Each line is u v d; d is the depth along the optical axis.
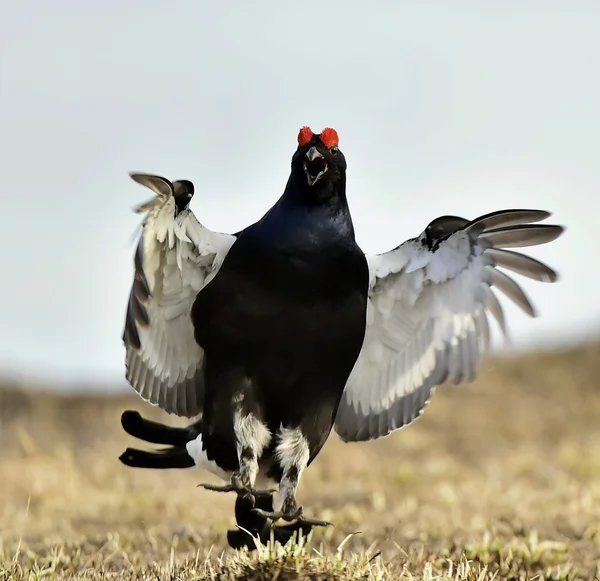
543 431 26.06
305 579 9.94
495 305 13.09
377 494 17.92
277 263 11.70
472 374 13.28
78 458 22.44
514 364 31.91
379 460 22.31
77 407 27.64
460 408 28.16
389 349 13.24
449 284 12.85
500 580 12.04
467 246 12.57
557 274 12.60
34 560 12.74
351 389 13.47
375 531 14.83
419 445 24.33
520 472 21.17
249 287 11.71
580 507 16.53
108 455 22.61
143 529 15.37
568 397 29.11
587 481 19.59
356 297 11.98
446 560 12.20
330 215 11.95
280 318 11.71
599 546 13.87
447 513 16.64
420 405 13.44
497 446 24.52
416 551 13.33
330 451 22.36
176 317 12.38
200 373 12.67
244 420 11.82
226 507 17.44
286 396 11.89
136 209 11.04
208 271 12.09
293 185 12.00
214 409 11.93
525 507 16.94
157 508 17.44
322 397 12.05
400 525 15.37
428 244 12.58
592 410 27.83
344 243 11.92
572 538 14.38
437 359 13.28
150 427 13.28
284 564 10.06
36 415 26.38
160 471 21.33
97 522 16.39
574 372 30.95
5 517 16.73
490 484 19.45
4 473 19.86
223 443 11.95
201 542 13.98
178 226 11.66
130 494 18.69
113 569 12.47
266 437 11.96
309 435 12.07
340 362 12.04
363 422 13.59
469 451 23.95
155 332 12.46
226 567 10.40
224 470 12.26
